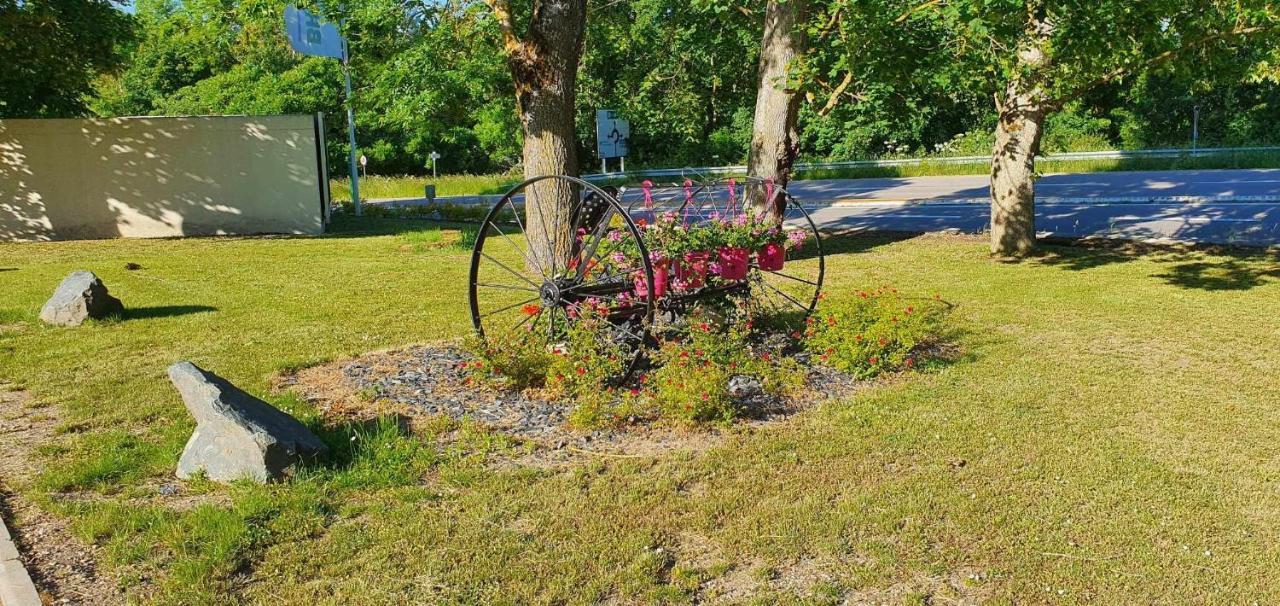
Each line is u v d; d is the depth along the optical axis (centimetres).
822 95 1193
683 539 410
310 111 3588
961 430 542
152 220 1809
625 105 3528
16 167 1739
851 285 1078
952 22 901
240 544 399
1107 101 3750
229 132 1808
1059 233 1577
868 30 995
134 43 2048
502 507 439
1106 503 437
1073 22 831
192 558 385
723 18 1327
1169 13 808
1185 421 559
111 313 913
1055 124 3609
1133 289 1027
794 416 572
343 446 515
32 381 672
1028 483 462
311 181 1836
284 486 455
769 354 677
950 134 3809
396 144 4291
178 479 475
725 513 432
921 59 1063
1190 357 720
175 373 499
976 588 363
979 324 852
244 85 3531
